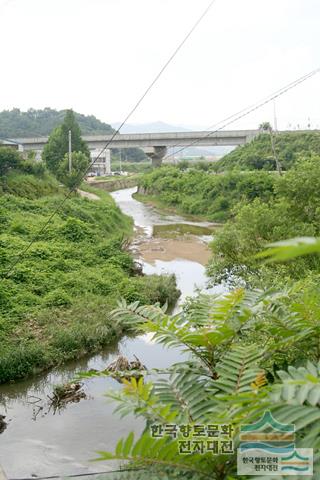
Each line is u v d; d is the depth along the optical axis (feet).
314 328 13.74
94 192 158.40
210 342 13.93
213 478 10.83
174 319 15.26
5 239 74.54
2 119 276.82
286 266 44.45
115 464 29.53
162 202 175.52
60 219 95.35
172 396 13.15
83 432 34.30
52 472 29.50
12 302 56.49
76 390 39.93
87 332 50.31
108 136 197.26
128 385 11.99
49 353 46.29
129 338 53.26
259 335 18.38
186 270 84.79
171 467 10.81
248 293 16.35
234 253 55.52
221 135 191.01
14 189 111.04
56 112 294.05
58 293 59.82
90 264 76.18
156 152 206.08
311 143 162.71
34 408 38.29
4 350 45.19
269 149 171.32
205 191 155.84
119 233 111.34
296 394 9.84
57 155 160.04
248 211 54.90
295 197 55.67
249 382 12.09
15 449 32.37
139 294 62.75
